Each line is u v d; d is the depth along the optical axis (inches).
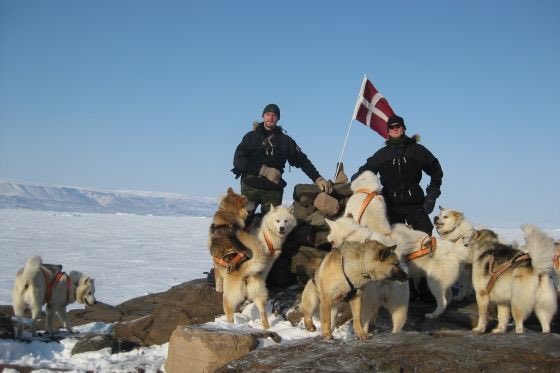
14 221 2049.7
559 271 281.3
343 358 181.5
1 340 254.5
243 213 286.2
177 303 278.1
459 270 260.8
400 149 287.6
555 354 176.2
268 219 277.6
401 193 288.8
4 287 569.3
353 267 207.9
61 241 1208.2
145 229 1897.1
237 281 250.8
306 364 178.5
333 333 234.1
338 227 243.8
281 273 292.0
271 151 304.5
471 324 253.1
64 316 308.5
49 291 293.9
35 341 263.1
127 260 879.1
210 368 202.5
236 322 255.0
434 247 259.1
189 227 2176.4
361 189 277.7
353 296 212.4
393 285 225.1
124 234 1560.0
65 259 858.1
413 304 279.9
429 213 288.0
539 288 225.5
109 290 593.0
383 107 351.3
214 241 269.9
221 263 258.2
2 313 277.7
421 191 292.7
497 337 196.2
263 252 250.7
